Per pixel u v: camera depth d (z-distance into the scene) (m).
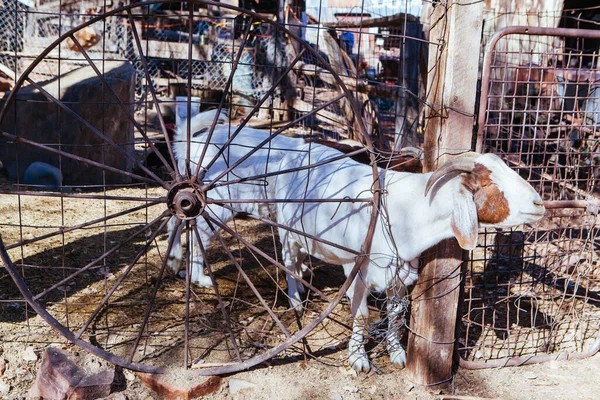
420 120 7.68
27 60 11.50
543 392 3.96
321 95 10.76
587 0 10.70
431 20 3.76
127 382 3.73
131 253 5.57
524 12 8.55
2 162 7.52
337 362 4.13
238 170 4.73
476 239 3.41
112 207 6.83
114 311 4.51
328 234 4.07
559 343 4.63
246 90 11.09
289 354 4.19
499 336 4.66
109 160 7.71
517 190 3.33
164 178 7.99
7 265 3.57
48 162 7.44
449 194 3.55
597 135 5.20
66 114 7.32
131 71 8.14
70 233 5.87
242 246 6.04
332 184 4.10
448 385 3.96
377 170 3.73
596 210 4.14
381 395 3.82
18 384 3.62
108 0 12.26
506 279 5.59
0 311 4.32
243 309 4.76
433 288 3.79
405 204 3.70
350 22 10.84
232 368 3.82
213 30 12.32
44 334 4.10
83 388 3.47
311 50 3.56
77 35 11.81
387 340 4.22
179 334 4.29
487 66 3.74
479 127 3.81
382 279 3.84
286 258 4.79
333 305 3.86
